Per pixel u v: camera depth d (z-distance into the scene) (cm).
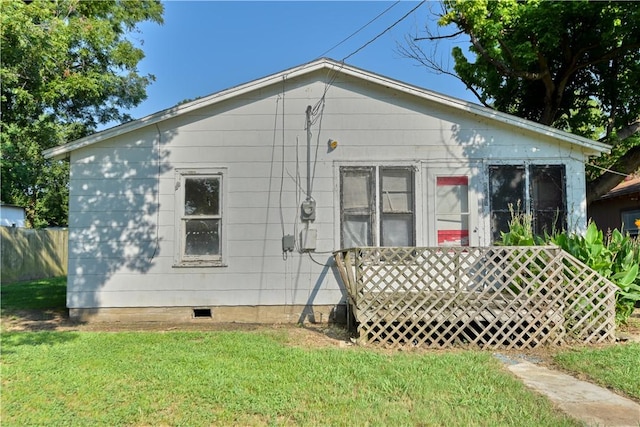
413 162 795
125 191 788
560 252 607
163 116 785
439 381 443
